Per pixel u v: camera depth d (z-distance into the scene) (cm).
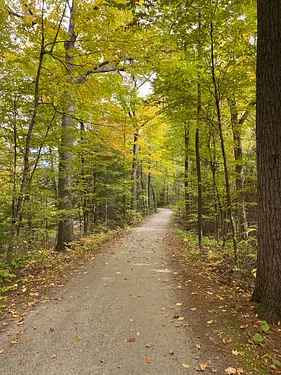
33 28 675
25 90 738
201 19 623
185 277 610
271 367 271
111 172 1738
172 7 552
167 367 282
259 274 395
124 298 485
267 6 379
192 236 1405
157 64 717
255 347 305
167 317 402
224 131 1101
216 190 1155
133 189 2092
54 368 281
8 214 873
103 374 272
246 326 349
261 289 389
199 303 449
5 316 407
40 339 339
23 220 1015
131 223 1919
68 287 546
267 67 378
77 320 394
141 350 314
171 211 3853
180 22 591
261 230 389
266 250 380
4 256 863
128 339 339
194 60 718
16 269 682
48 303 460
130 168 2036
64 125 977
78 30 662
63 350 314
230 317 380
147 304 455
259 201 392
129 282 580
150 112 1586
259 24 391
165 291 519
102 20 633
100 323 385
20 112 798
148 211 3175
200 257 834
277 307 358
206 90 784
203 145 1185
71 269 688
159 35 639
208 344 322
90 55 710
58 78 755
